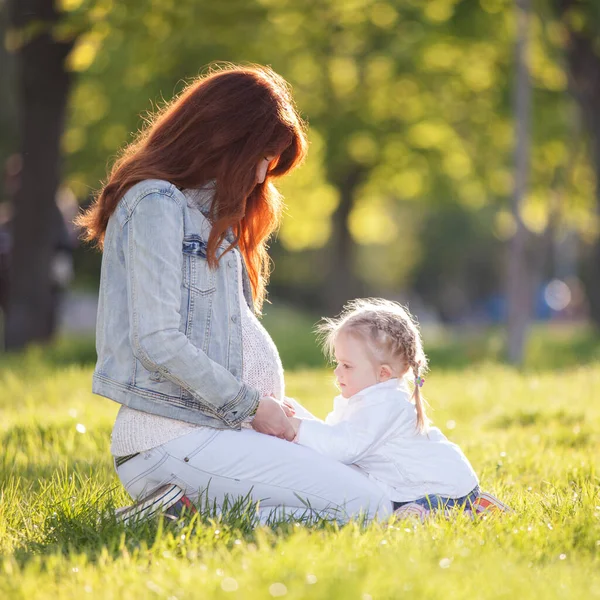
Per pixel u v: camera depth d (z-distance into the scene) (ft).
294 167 23.15
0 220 107.86
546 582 17.69
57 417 42.65
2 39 139.13
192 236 21.86
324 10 99.96
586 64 106.83
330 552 18.39
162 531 20.56
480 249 325.21
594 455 35.27
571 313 268.82
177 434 21.84
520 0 90.07
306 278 272.31
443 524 21.38
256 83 22.33
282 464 22.11
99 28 77.05
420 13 111.14
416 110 137.08
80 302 191.31
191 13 77.05
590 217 137.08
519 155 91.20
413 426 23.90
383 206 208.03
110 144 130.00
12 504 24.99
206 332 21.90
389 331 24.06
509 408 49.98
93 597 16.85
